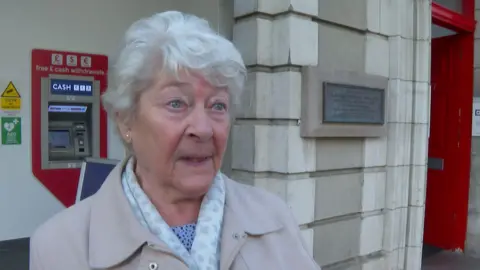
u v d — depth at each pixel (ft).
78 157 11.81
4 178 10.76
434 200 17.88
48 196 11.39
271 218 4.19
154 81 3.43
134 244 3.36
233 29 10.51
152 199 3.82
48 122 11.31
